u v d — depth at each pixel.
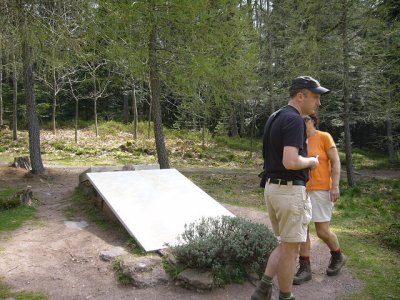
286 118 2.85
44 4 7.94
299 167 2.77
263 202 8.38
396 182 12.15
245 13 10.45
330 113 11.69
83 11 8.23
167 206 5.39
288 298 3.03
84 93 27.55
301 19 11.38
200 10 8.77
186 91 9.80
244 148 21.84
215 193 9.21
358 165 18.62
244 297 3.72
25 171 11.12
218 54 9.55
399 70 11.67
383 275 4.35
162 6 8.64
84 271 4.03
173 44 9.55
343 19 10.87
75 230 5.21
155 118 10.14
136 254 4.34
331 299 3.79
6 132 21.42
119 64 10.02
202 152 19.19
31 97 10.91
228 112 20.41
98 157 16.77
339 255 4.28
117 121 29.23
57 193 8.05
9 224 5.38
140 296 3.60
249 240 4.11
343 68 11.05
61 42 7.98
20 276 3.86
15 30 7.62
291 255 2.97
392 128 19.12
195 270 3.88
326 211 4.12
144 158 16.94
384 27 11.38
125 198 5.48
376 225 6.61
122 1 8.49
